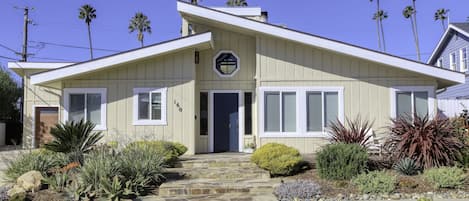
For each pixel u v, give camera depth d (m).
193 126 13.34
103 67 12.98
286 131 13.33
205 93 14.42
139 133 13.32
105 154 9.78
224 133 14.38
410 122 10.91
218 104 14.43
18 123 25.69
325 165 9.80
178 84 13.45
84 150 10.80
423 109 13.30
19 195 8.24
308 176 10.23
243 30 13.81
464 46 24.39
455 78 12.84
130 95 13.46
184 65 13.48
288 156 10.45
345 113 13.34
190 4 13.30
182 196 9.05
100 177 8.76
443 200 8.36
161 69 13.49
